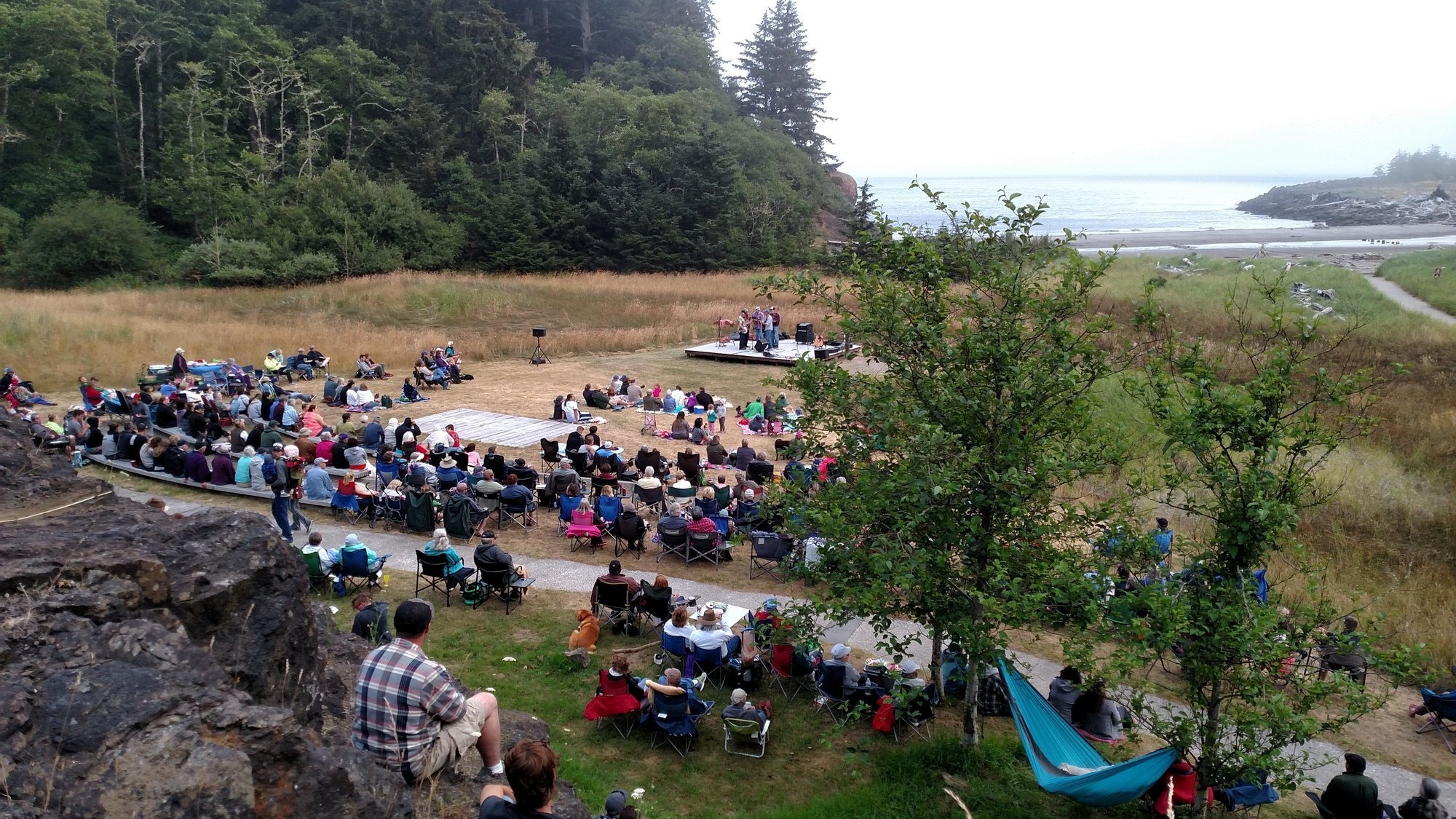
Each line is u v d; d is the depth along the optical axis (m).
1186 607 9.53
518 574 15.10
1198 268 61.06
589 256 73.75
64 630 4.45
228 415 25.16
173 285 60.50
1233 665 9.85
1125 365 11.05
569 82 99.81
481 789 5.60
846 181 122.56
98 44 73.75
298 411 26.94
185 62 78.00
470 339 40.22
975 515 10.87
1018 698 10.62
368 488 20.19
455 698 5.38
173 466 20.75
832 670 12.27
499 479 20.34
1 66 70.19
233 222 67.12
